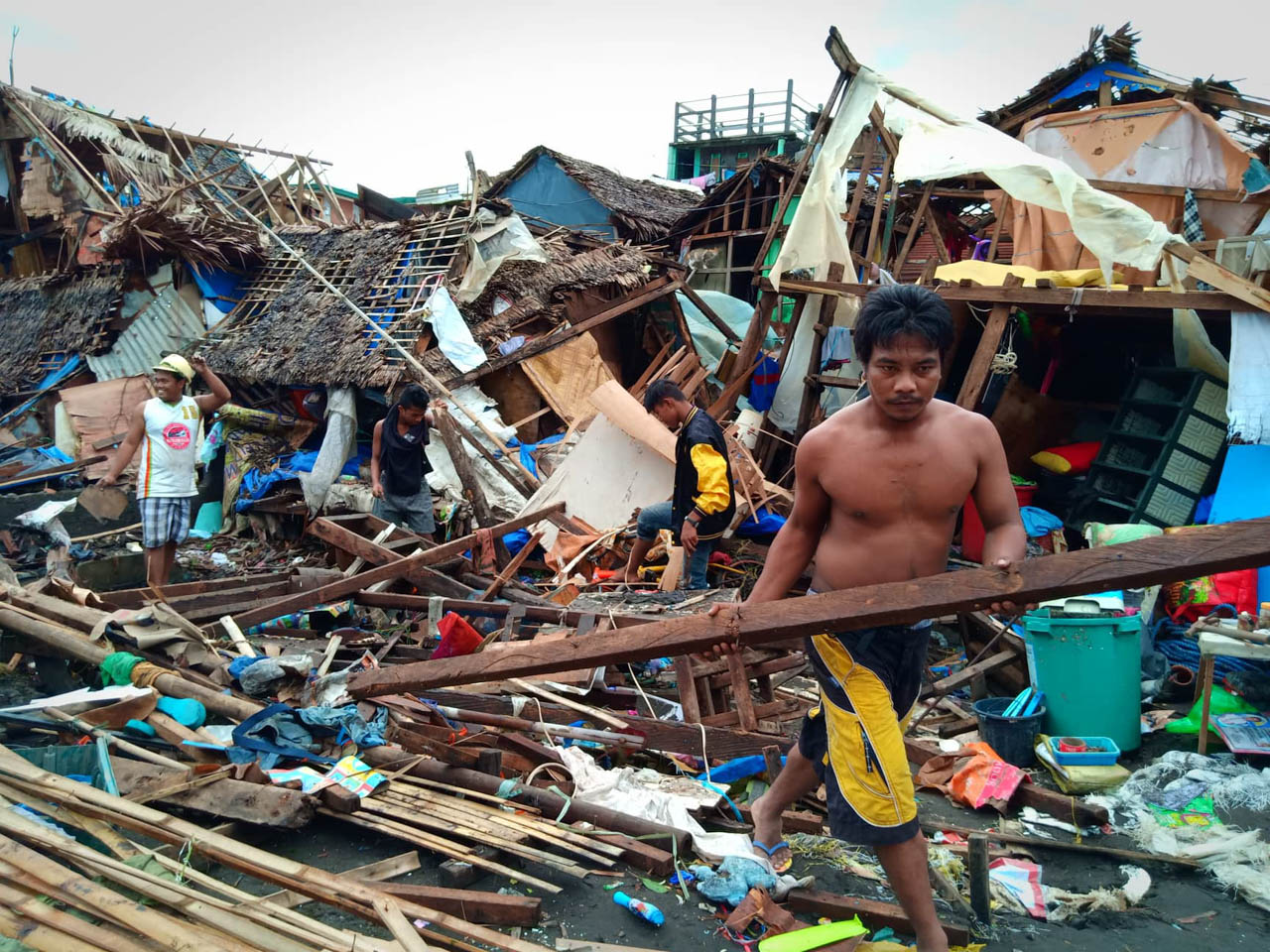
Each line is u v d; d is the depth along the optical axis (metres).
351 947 2.24
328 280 12.18
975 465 2.33
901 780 2.35
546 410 10.95
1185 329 7.16
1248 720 4.36
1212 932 2.88
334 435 9.95
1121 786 3.96
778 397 10.50
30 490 10.01
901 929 2.76
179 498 6.28
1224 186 9.61
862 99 8.85
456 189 22.06
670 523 6.66
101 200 15.96
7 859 2.50
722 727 4.24
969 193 12.52
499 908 2.71
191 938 2.21
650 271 13.40
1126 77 11.79
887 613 2.10
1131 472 7.40
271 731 3.62
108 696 3.83
